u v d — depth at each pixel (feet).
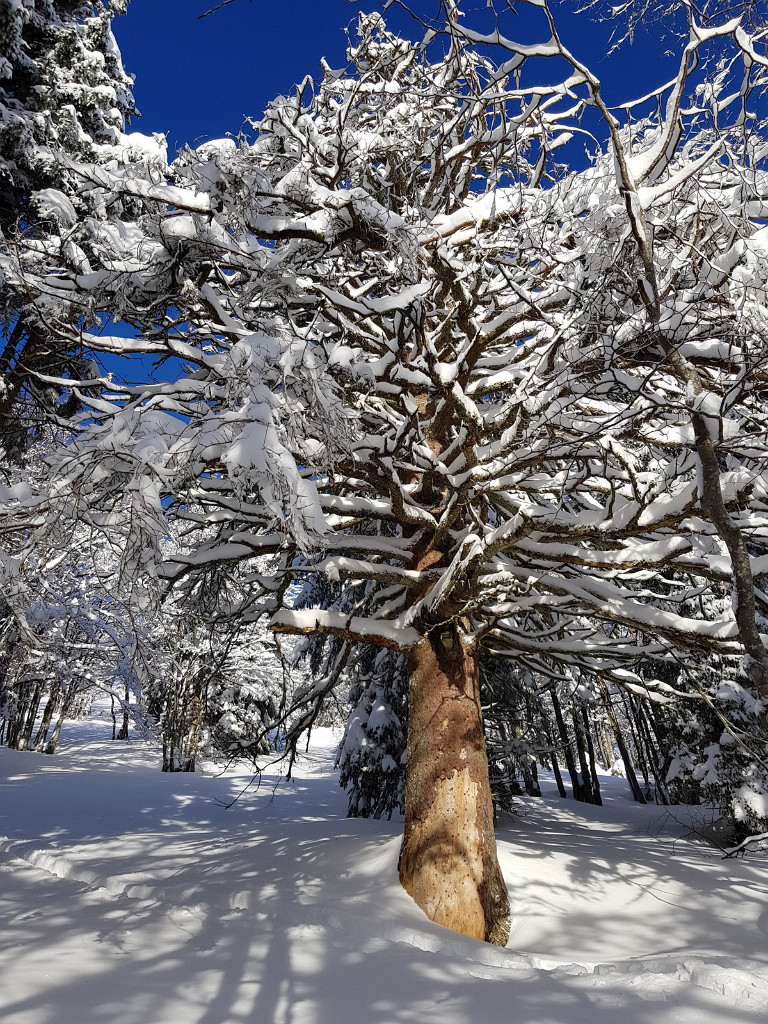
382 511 24.64
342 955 17.56
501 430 24.91
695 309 19.06
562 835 40.04
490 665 47.32
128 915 22.06
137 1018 13.17
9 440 29.35
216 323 23.65
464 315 21.99
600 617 25.67
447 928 21.03
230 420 15.57
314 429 17.88
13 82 38.91
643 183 19.24
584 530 20.48
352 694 55.31
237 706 97.35
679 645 25.54
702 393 15.46
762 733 41.16
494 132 24.16
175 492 19.98
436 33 17.60
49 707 102.63
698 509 18.88
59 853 33.35
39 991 14.46
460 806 23.49
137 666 21.45
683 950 19.43
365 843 29.22
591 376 20.57
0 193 35.42
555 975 16.40
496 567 24.86
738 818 41.01
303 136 22.71
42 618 45.14
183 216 19.12
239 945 18.39
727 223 20.16
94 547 19.99
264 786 71.56
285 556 28.43
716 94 19.13
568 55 15.26
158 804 54.90
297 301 21.62
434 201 27.20
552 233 22.90
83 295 21.34
